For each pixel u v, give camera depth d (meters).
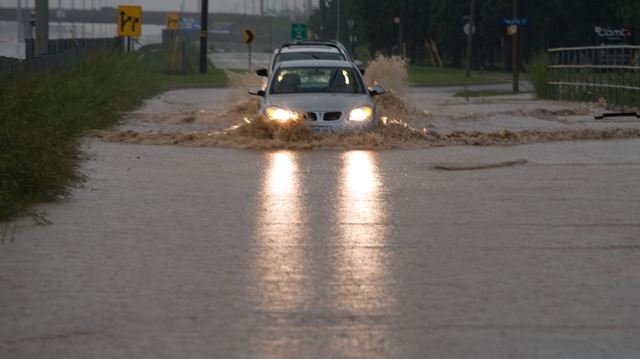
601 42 188.00
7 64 49.88
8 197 26.25
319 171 36.34
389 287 19.19
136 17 97.56
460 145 45.97
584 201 29.61
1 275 19.98
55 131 31.84
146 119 60.12
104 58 66.12
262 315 17.22
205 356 15.00
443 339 15.93
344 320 16.95
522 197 30.33
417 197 30.30
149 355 15.04
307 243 23.30
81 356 15.00
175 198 29.88
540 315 17.34
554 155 41.94
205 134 48.09
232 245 23.00
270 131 46.31
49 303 17.92
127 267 20.73
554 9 196.00
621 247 23.06
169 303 17.95
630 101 72.94
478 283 19.56
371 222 26.08
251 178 34.44
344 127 45.84
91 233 24.31
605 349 15.51
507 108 75.50
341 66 50.62
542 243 23.45
